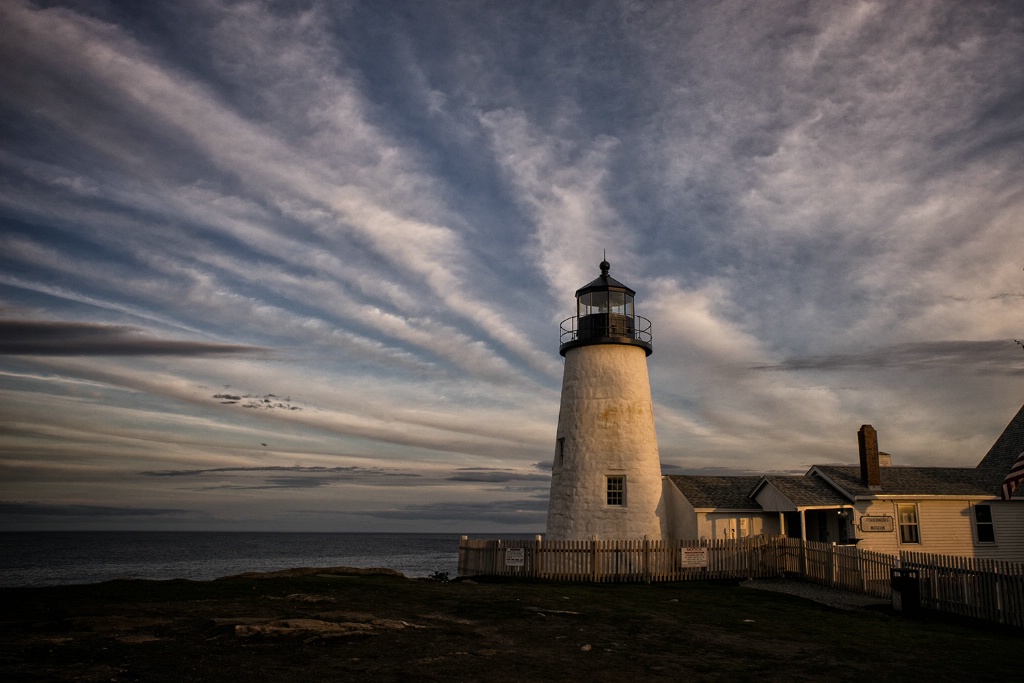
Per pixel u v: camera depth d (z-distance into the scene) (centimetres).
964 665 1183
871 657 1241
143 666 1000
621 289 3106
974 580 1728
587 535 2833
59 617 1343
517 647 1233
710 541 2564
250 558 10006
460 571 2675
